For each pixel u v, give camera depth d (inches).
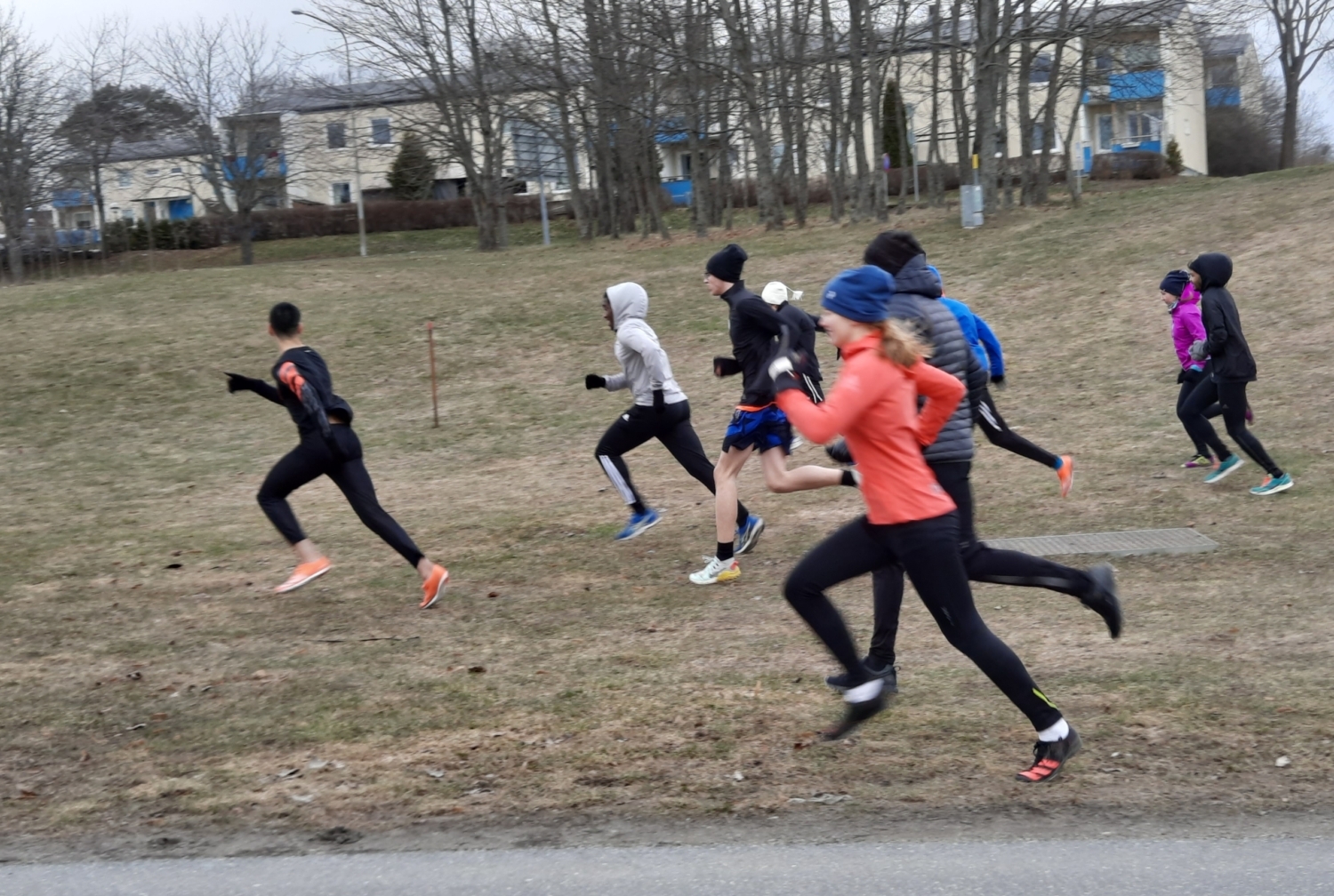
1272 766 174.6
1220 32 1267.2
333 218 2166.6
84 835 167.2
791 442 294.8
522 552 352.2
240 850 161.2
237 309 880.3
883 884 144.1
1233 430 370.6
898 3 1155.9
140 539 396.5
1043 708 167.3
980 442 489.7
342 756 193.0
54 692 229.9
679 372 703.1
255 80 1963.6
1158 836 155.3
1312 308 624.1
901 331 166.1
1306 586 271.7
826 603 174.6
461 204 2166.6
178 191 2751.0
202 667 244.7
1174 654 227.3
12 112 1692.9
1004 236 933.8
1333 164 1056.8
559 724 203.8
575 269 1026.1
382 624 275.9
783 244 1045.2
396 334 812.0
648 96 1283.2
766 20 1194.0
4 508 474.0
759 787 175.5
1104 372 595.2
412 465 551.2
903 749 187.0
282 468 288.2
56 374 730.8
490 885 148.0
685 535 365.4
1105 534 334.6
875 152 1128.8
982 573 189.2
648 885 146.3
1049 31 1021.8
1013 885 142.6
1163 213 896.3
